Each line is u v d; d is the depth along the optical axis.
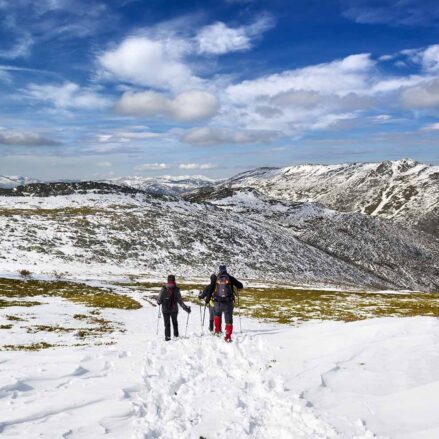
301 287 73.44
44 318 24.67
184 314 29.00
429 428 6.70
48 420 7.36
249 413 7.76
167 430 7.18
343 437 6.56
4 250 74.25
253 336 14.63
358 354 10.96
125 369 11.00
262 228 127.06
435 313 35.22
